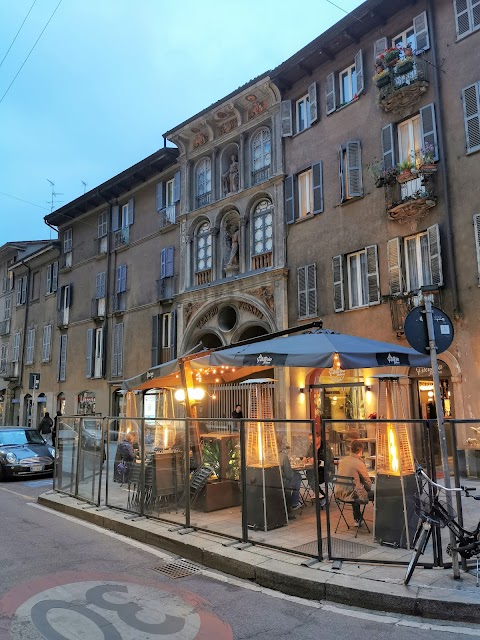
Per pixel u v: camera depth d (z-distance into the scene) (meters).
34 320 34.41
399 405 10.30
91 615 4.79
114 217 27.55
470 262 13.34
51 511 10.09
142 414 19.27
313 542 6.58
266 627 4.65
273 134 19.31
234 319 20.78
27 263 35.66
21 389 34.50
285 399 17.39
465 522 5.52
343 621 4.79
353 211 16.48
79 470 10.64
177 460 8.25
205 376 13.06
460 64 14.16
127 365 25.12
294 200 18.41
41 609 4.91
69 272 30.92
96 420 10.24
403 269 14.95
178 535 7.42
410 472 6.36
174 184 23.62
